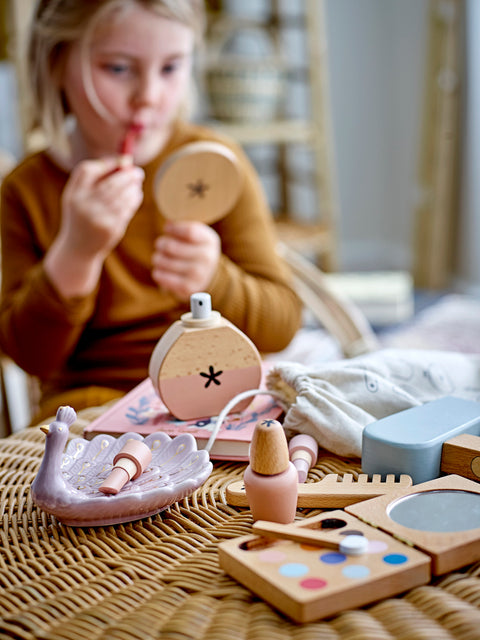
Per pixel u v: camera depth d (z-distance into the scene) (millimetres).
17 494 646
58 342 1073
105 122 1080
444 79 2688
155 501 573
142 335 1145
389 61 3094
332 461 684
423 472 610
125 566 527
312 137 2541
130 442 623
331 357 1931
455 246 2885
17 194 1188
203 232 1030
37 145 1985
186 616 464
